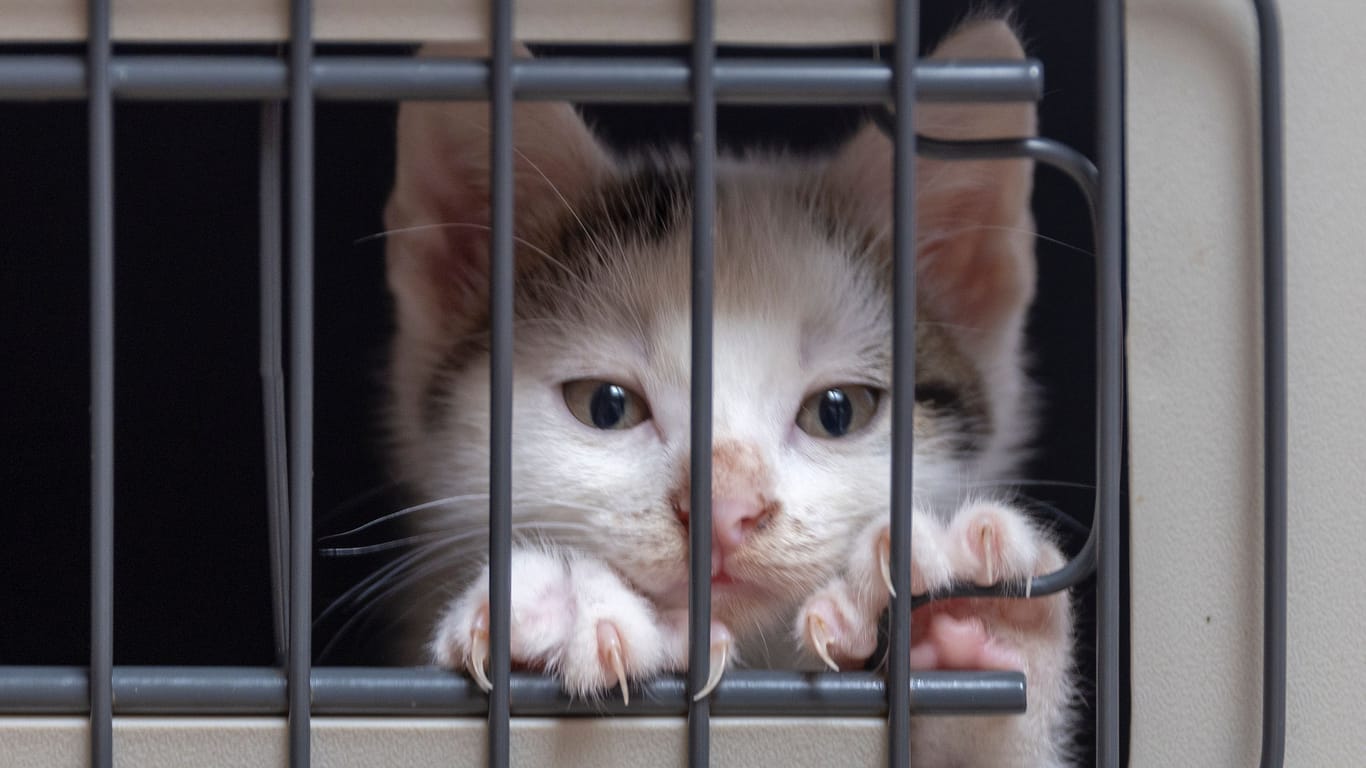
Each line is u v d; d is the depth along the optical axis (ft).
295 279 1.40
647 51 1.65
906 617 1.42
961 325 1.82
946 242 1.82
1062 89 1.91
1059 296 2.00
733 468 1.65
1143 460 1.47
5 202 2.09
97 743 1.41
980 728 1.62
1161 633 1.47
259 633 2.10
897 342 1.41
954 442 1.78
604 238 1.80
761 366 1.72
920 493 1.73
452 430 1.81
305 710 1.42
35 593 2.07
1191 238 1.47
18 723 1.42
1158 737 1.47
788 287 1.76
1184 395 1.47
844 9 1.43
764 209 1.82
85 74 1.41
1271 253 1.45
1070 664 1.67
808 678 1.44
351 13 1.43
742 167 1.89
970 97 1.42
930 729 1.63
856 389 1.76
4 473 2.09
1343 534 1.48
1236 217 1.47
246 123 2.11
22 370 2.10
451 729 1.44
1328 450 1.48
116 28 1.42
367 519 1.95
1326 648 1.48
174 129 2.10
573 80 1.42
